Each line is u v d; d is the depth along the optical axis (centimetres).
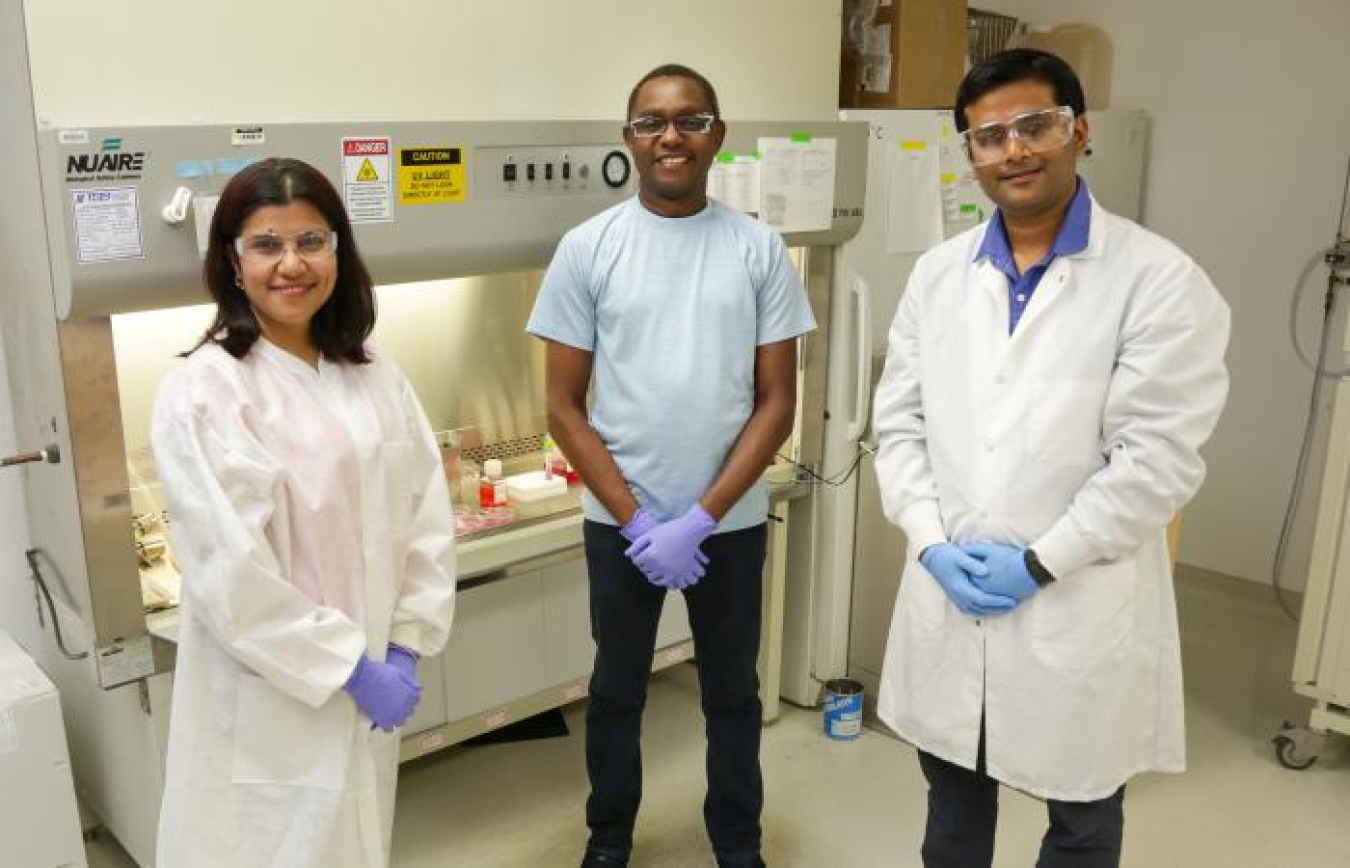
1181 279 170
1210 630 392
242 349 163
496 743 310
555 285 215
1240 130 398
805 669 324
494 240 227
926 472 197
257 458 157
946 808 201
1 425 241
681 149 205
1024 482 179
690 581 213
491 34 235
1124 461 170
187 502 154
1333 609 286
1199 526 429
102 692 238
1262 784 292
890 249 303
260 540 156
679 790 286
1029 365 178
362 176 204
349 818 171
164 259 183
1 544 247
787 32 288
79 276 174
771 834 267
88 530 189
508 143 224
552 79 246
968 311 185
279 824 167
